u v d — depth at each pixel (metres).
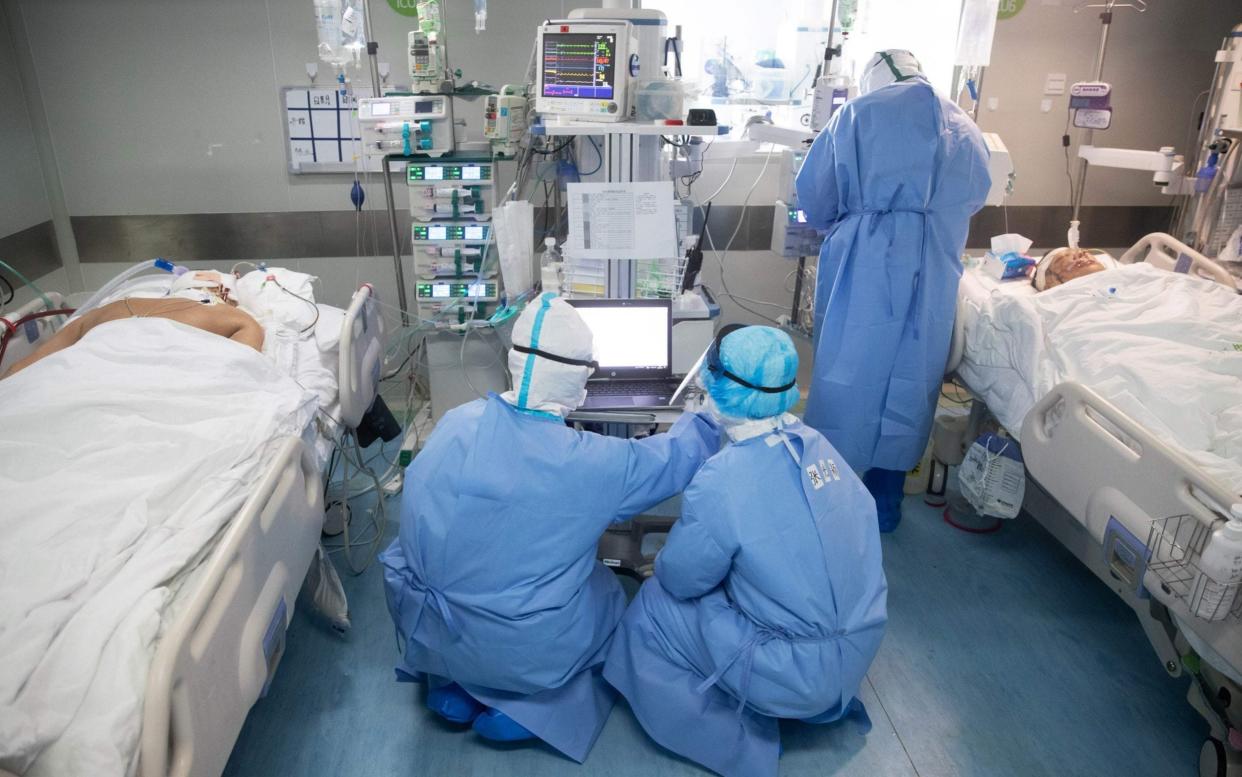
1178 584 1.53
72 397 1.64
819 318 2.55
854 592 1.64
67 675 1.13
